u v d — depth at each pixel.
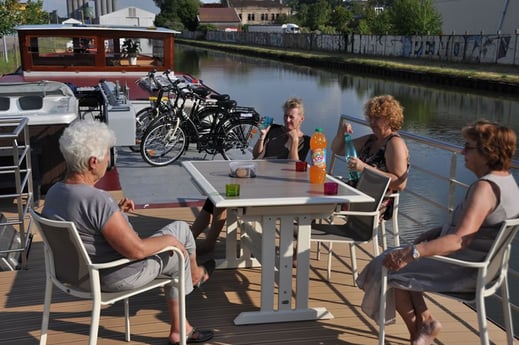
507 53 30.97
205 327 3.15
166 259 2.71
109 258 2.52
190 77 10.09
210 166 3.69
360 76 35.44
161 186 6.18
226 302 3.46
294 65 44.69
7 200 5.45
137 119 8.09
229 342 3.01
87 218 2.43
